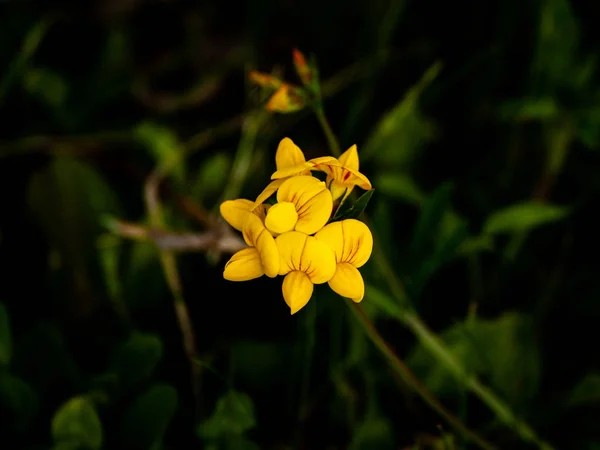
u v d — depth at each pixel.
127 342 0.23
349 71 0.29
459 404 0.24
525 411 0.23
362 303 0.24
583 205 0.26
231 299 0.26
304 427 0.24
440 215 0.22
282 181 0.18
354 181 0.18
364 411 0.24
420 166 0.28
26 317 0.26
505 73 0.29
